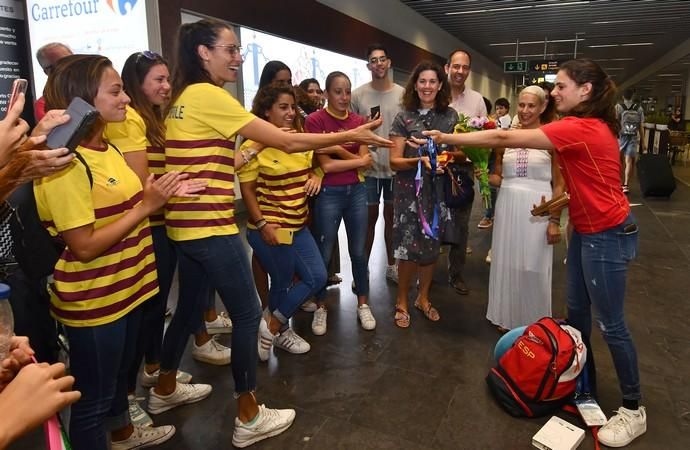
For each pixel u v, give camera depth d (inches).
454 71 134.1
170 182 55.5
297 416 85.1
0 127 36.0
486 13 436.8
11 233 52.8
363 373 98.8
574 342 83.1
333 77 109.6
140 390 93.5
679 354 105.7
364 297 122.0
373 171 140.6
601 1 384.8
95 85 53.2
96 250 53.1
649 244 194.1
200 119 65.9
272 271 98.7
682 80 854.5
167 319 121.7
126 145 71.3
